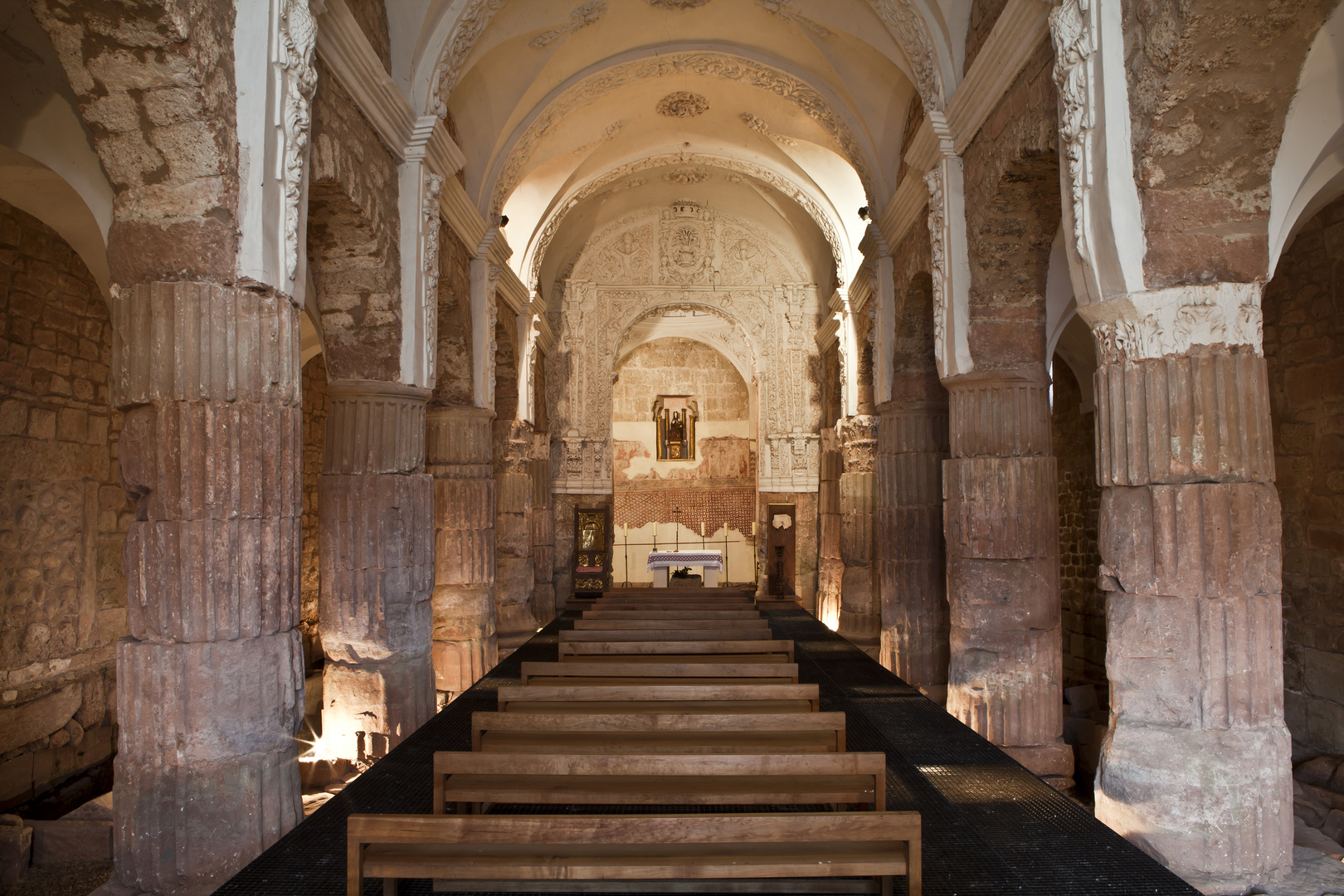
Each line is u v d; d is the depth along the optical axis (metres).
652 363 21.69
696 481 21.59
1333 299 6.40
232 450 3.92
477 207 9.12
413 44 6.77
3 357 6.23
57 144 4.38
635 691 3.95
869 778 3.40
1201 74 3.75
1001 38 5.50
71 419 6.88
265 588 4.03
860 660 7.49
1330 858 4.04
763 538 16.45
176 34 3.63
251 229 4.06
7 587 6.22
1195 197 4.03
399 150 6.62
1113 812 4.02
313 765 6.00
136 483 3.91
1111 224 4.12
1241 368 3.97
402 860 2.66
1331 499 6.43
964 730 5.30
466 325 8.95
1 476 6.20
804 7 8.52
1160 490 3.99
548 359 16.19
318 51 5.11
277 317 4.17
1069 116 4.42
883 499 9.15
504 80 9.00
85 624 6.99
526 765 2.92
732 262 16.52
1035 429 6.34
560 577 16.08
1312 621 6.58
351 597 6.34
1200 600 3.93
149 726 3.80
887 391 9.23
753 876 2.59
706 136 12.40
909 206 8.09
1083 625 10.61
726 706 4.27
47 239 6.64
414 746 4.84
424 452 6.92
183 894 3.72
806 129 11.21
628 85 10.82
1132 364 4.12
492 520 9.02
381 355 6.50
